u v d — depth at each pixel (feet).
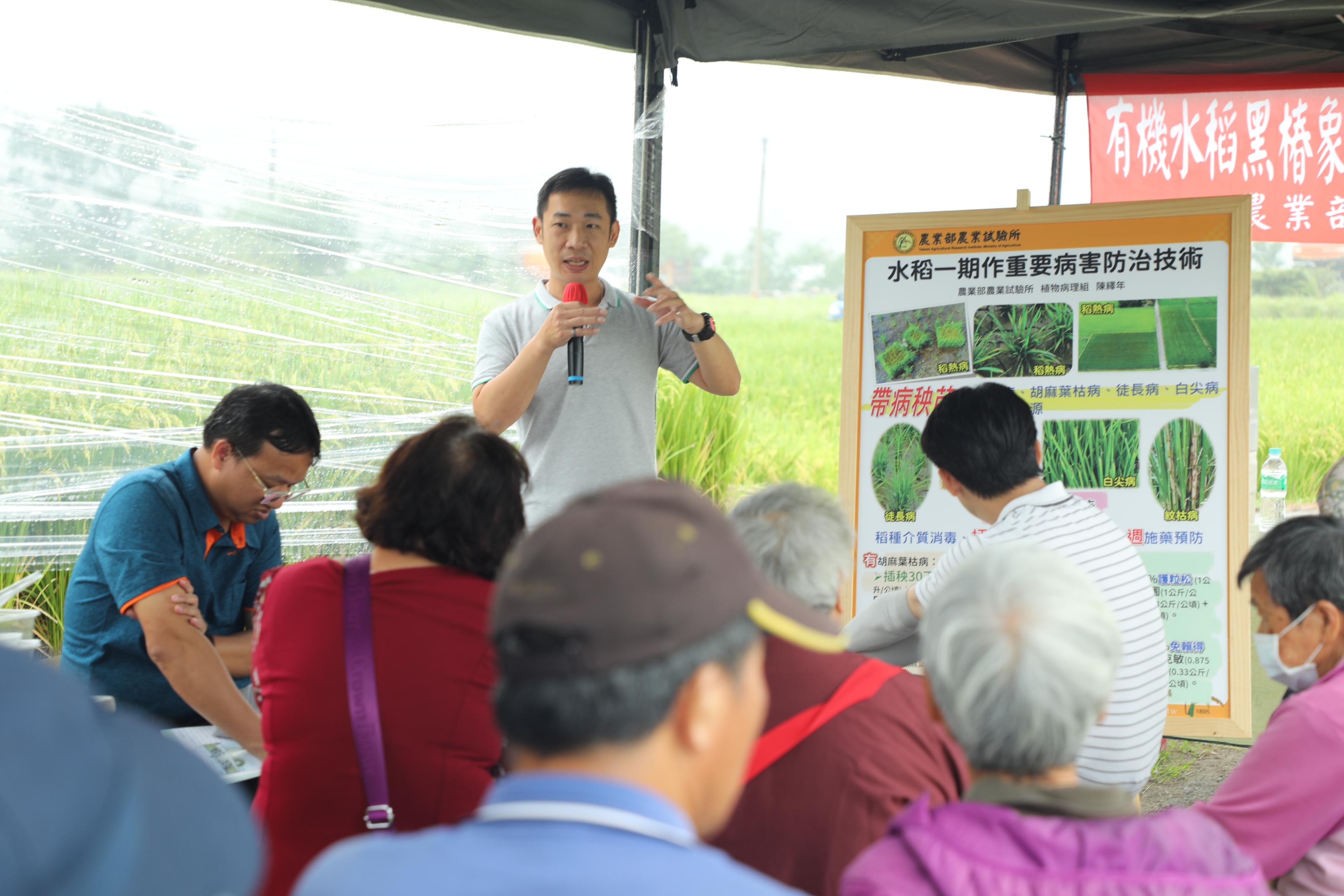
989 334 9.50
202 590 7.14
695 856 2.25
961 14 10.51
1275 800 4.79
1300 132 13.25
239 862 1.82
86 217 11.22
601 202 9.36
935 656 3.35
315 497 12.61
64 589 10.98
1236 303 8.89
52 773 1.60
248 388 7.02
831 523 4.66
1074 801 3.16
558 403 9.29
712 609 2.38
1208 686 8.78
